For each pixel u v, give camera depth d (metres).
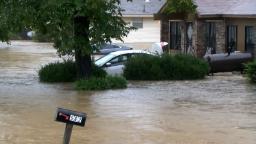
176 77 39.34
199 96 29.83
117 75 35.72
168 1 37.31
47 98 29.19
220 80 38.94
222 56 42.72
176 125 21.16
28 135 19.39
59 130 20.30
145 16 83.94
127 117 22.97
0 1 34.53
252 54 44.44
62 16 33.44
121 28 35.44
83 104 26.84
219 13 48.75
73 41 34.41
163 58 39.44
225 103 27.16
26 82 37.97
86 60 36.09
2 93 31.44
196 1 50.28
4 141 18.36
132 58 39.31
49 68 38.31
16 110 24.98
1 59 60.84
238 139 18.56
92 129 20.39
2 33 36.91
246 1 48.59
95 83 33.12
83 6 32.62
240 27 47.50
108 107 25.81
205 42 50.88
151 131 19.98
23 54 68.81
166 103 27.12
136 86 35.00
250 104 26.80
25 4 34.09
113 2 35.09
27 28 35.53
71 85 35.97
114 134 19.47
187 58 39.94
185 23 52.78
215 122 21.80
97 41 34.75
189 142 18.09
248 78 37.09
